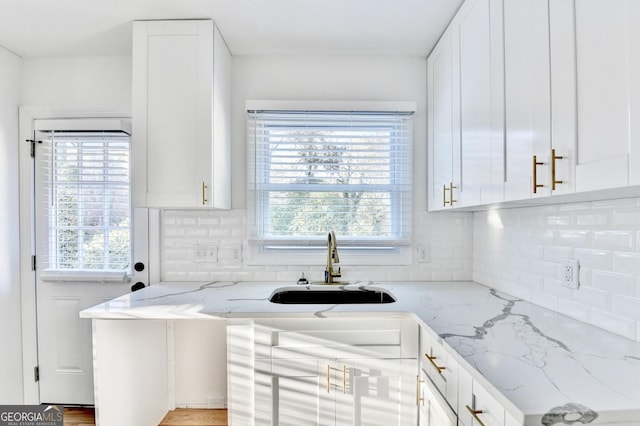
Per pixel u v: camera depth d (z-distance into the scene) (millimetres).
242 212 2166
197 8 1704
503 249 1841
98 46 2080
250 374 1575
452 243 2201
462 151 1625
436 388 1327
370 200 2188
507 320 1342
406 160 2184
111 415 1638
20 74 2197
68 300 2211
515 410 719
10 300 2117
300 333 1543
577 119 877
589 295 1252
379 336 1542
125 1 1645
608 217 1159
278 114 2148
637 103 711
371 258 2176
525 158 1104
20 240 2188
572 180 894
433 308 1537
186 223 2166
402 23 1823
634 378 852
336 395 1542
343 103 2123
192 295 1798
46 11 1718
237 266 2164
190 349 2211
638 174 707
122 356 1723
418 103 2199
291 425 1549
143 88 1804
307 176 2170
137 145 1807
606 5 787
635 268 1065
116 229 2193
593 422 704
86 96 2199
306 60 2178
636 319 1069
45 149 2213
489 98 1350
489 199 1352
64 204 2203
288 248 2197
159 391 2090
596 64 817
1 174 2072
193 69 1807
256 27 1865
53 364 2205
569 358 975
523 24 1113
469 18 1542
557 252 1418
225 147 2041
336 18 1785
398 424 1547
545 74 999
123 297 1759
